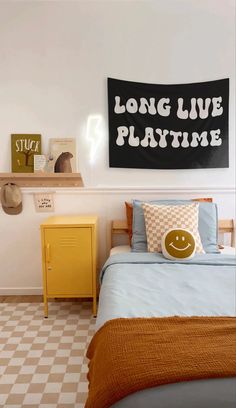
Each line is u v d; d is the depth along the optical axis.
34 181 2.74
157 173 2.80
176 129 2.74
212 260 2.12
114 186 2.79
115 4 2.62
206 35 2.68
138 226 2.52
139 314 1.34
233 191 2.81
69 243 2.38
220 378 0.95
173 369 0.97
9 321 2.34
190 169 2.80
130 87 2.69
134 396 0.93
